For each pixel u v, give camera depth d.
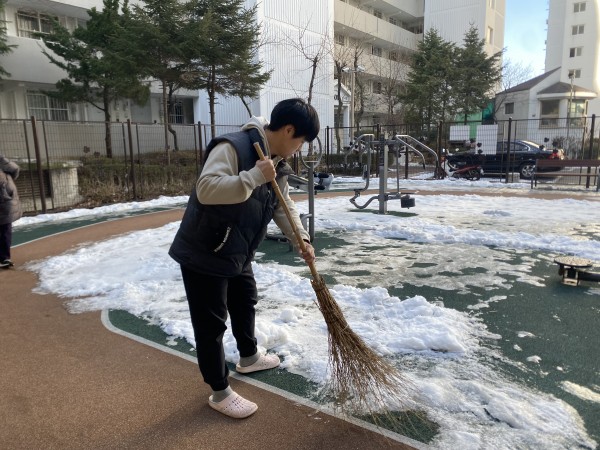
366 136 8.40
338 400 2.43
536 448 2.02
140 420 2.36
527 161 16.52
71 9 18.11
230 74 16.23
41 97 18.06
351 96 25.45
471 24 33.56
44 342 3.36
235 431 2.24
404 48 37.00
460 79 28.88
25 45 16.73
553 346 3.03
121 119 20.44
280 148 2.17
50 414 2.44
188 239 2.13
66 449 2.15
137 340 3.33
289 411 2.38
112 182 12.06
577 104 34.44
